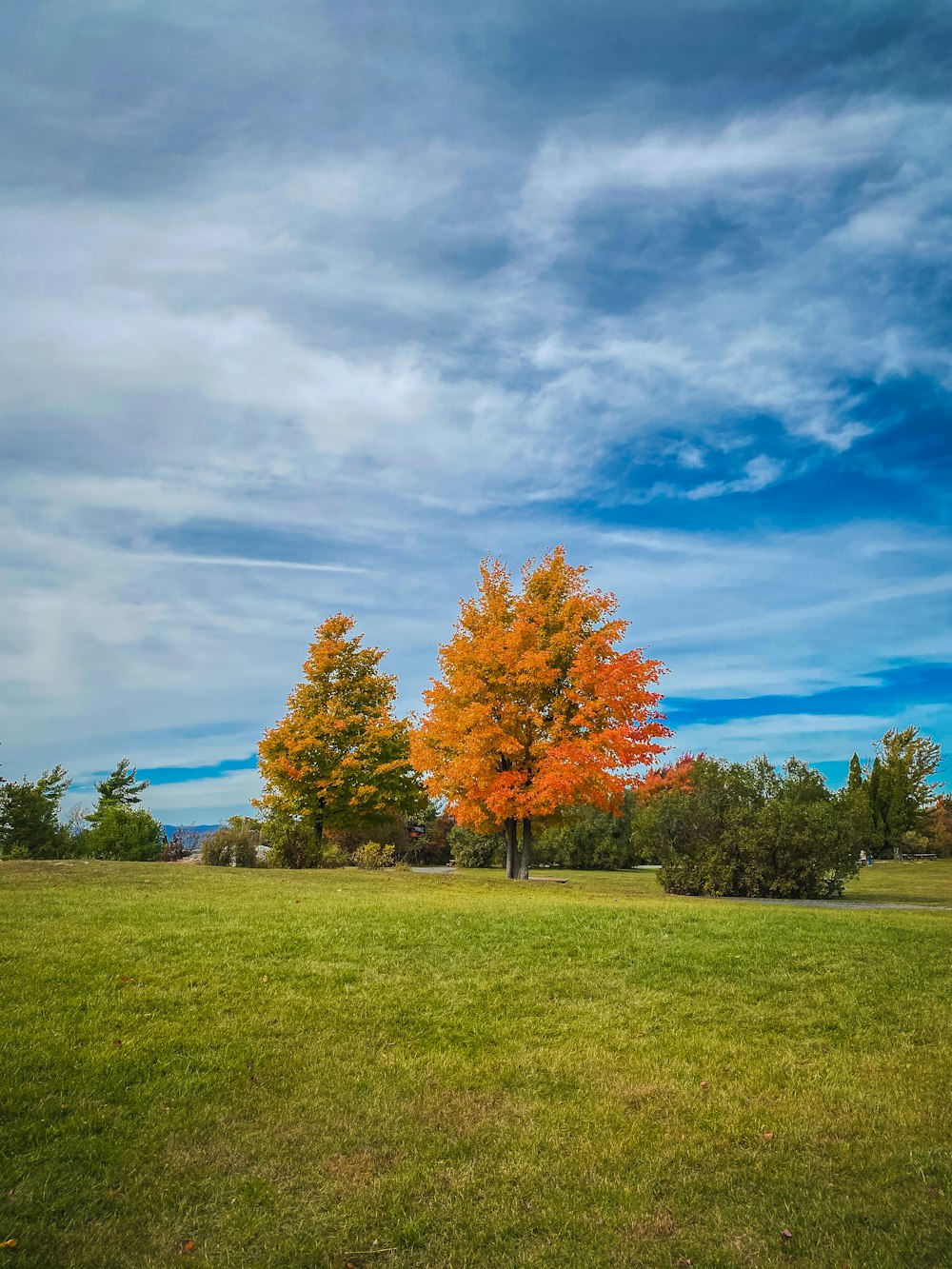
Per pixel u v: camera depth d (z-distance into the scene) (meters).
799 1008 7.82
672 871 20.80
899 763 43.91
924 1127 5.39
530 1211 4.46
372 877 19.59
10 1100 5.48
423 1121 5.51
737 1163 4.98
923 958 9.67
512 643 21.36
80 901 12.54
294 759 29.80
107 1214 4.38
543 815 23.16
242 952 9.14
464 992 8.12
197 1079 6.01
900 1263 3.91
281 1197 4.58
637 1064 6.51
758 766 39.03
